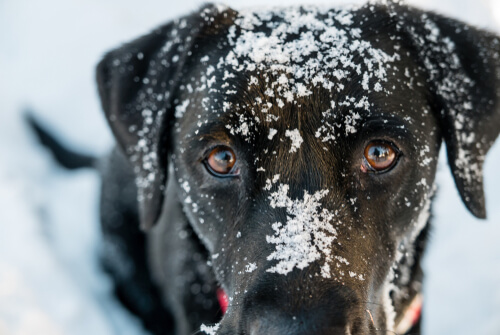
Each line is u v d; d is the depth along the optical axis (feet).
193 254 1.67
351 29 1.43
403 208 1.40
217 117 1.37
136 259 2.08
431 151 1.43
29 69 2.73
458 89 1.47
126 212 2.04
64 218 2.27
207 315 1.68
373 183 1.36
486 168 2.21
